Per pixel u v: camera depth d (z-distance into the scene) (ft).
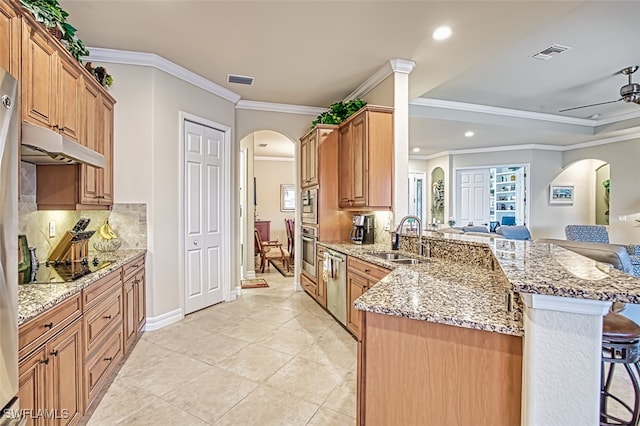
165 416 6.77
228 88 14.55
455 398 4.31
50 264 8.26
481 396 4.14
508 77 14.29
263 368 8.82
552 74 13.97
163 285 11.94
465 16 8.89
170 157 12.21
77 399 6.13
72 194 8.57
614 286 3.39
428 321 4.42
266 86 14.28
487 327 4.04
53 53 6.91
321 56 11.35
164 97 11.94
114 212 11.28
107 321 7.70
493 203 27.14
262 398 7.44
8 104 3.95
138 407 7.06
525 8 8.48
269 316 13.07
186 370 8.68
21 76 5.81
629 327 5.37
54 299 5.28
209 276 14.28
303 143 16.72
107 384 7.96
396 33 9.78
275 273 22.09
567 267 4.58
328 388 7.86
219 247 14.85
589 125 21.52
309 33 9.87
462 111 18.34
